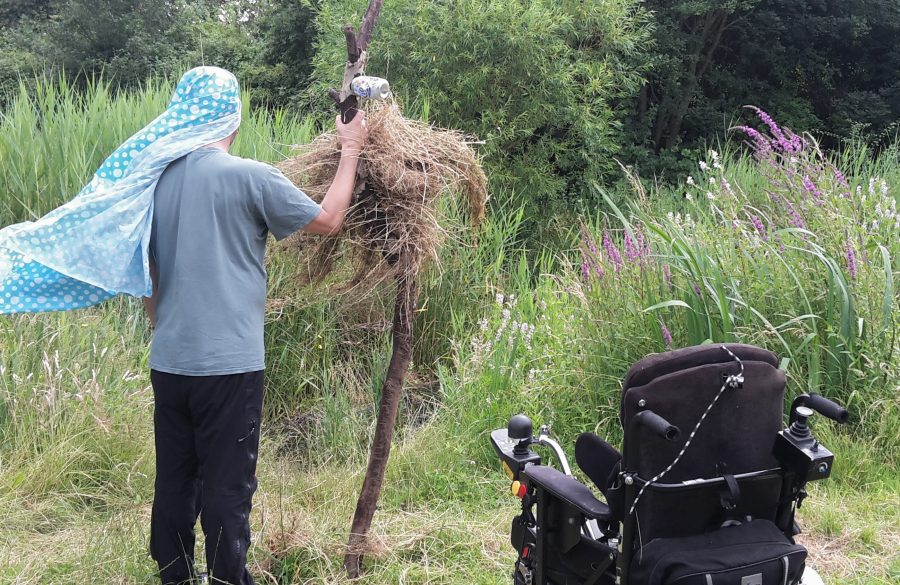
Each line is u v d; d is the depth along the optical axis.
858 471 4.07
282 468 4.23
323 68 10.14
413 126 3.32
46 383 4.23
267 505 3.71
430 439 4.40
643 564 2.19
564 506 2.42
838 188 5.24
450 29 8.73
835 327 4.52
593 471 2.66
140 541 3.30
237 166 2.67
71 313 4.97
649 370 2.14
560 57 9.34
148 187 2.66
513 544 2.72
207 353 2.62
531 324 5.61
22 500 3.74
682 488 2.17
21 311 2.72
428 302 5.68
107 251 2.58
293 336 5.20
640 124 13.28
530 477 2.43
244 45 16.84
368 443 4.57
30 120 6.46
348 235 3.15
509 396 4.70
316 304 5.08
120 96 7.27
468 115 9.18
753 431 2.26
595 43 10.25
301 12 14.63
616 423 4.52
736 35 15.02
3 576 3.13
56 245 2.56
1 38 21.14
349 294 3.45
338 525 3.59
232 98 2.79
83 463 4.01
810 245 4.79
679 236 4.90
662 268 4.79
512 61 8.88
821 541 3.59
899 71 15.53
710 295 4.63
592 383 4.61
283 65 15.51
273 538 3.35
